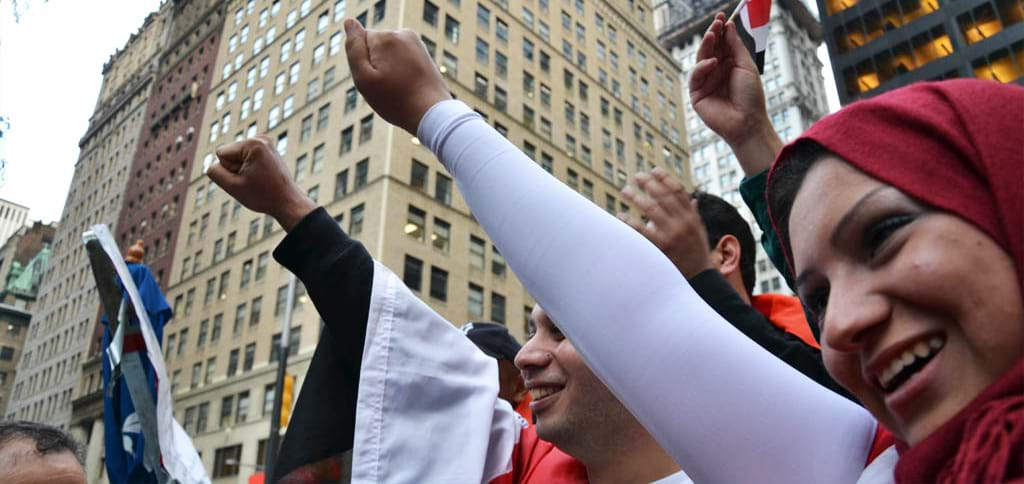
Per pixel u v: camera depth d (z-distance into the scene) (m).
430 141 1.18
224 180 1.65
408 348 1.57
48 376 54.53
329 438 1.54
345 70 35.56
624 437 1.39
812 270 0.73
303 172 35.25
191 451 3.80
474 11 37.03
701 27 86.00
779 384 0.90
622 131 45.16
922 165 0.66
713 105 1.70
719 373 0.88
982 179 0.64
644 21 52.69
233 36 47.62
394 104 1.23
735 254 2.26
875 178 0.68
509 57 38.25
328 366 1.62
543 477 1.74
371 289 1.60
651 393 0.89
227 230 39.81
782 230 0.85
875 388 0.70
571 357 1.42
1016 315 0.59
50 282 62.69
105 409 3.12
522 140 36.88
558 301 0.96
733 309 1.51
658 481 1.33
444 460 1.48
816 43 92.62
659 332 0.90
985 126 0.65
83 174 65.12
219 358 35.84
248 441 32.00
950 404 0.61
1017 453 0.53
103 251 3.19
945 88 0.71
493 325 3.35
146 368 3.07
